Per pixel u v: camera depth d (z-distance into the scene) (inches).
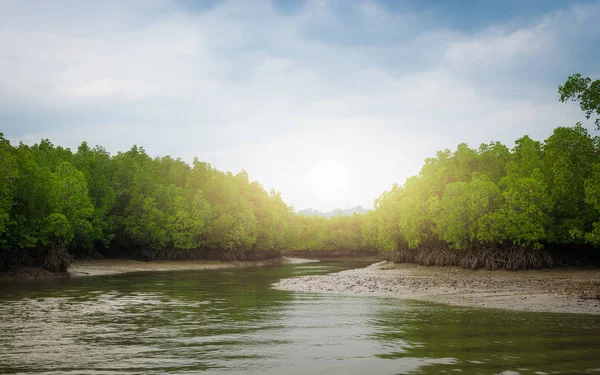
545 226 2208.4
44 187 1975.9
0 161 1697.8
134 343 632.4
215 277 2214.6
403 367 496.7
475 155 2913.4
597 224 1273.4
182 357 550.6
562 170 1256.2
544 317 859.4
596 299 1112.8
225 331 725.9
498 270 2245.3
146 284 1702.8
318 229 7485.2
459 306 1042.1
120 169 3484.3
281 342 637.9
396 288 1514.5
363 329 738.8
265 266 4060.0
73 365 510.3
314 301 1157.7
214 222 3964.1
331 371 485.7
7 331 722.2
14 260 1974.7
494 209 2315.5
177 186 4192.9
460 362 515.5
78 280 1902.1
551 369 481.4
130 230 3297.2
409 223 2962.6
